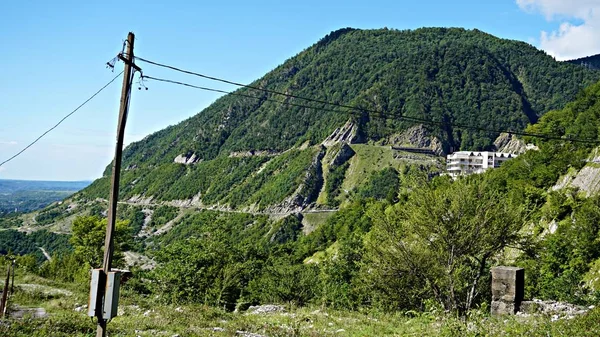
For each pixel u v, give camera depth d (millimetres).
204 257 45312
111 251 12203
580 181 77750
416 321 19938
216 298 40906
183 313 21062
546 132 113188
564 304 19297
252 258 63031
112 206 12352
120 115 12758
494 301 19000
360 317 23156
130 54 12984
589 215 57250
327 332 18266
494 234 27828
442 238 28203
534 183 87500
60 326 16500
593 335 12883
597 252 52469
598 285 46469
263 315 24250
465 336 14305
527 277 44500
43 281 32406
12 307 21359
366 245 31297
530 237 29828
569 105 119375
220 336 16359
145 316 20062
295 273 42781
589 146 91938
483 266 28641
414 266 28656
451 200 28422
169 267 43469
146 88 13430
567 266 51812
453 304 26953
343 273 50750
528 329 14258
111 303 11797
